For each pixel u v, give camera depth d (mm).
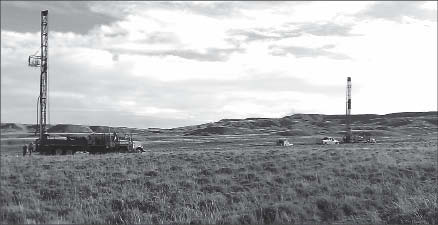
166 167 27625
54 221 14500
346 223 14469
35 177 24547
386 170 24281
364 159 30875
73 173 25797
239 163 28984
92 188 20969
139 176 24141
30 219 15094
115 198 18375
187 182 21594
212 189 20422
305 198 17562
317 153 38281
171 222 14625
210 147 79938
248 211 15547
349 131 128750
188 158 33031
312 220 14914
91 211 16234
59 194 20172
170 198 18359
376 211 15688
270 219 14938
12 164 31172
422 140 105875
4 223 14797
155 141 122375
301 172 23844
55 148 54625
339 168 25156
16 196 19750
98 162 31875
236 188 20406
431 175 23406
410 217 14383
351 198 16969
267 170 25219
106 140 54625
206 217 14781
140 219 15062
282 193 18453
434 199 16078
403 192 18125
